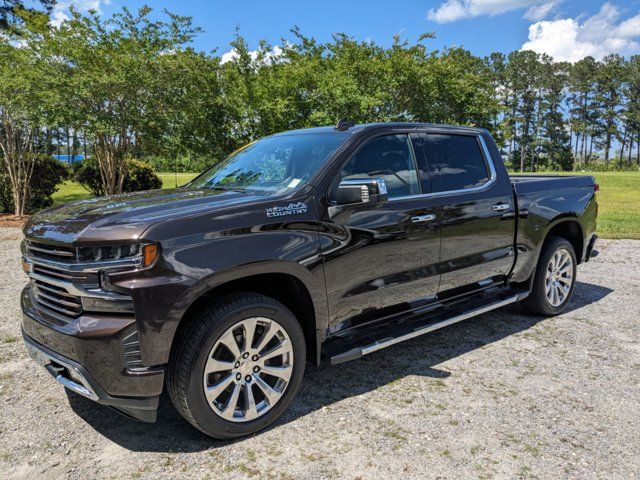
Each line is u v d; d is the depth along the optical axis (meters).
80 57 10.95
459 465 2.76
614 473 2.69
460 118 13.58
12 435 3.08
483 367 4.02
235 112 11.68
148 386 2.66
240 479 2.66
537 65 104.69
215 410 2.88
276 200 3.14
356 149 3.64
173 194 3.56
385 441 2.99
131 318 2.62
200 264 2.74
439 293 4.18
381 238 3.59
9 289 6.37
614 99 107.00
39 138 13.91
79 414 3.33
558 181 5.24
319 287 3.26
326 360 3.37
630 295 6.04
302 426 3.16
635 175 48.28
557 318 5.22
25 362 4.13
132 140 12.80
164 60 11.08
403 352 4.34
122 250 2.62
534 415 3.28
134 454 2.88
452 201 4.11
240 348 2.97
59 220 3.00
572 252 5.32
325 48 13.11
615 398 3.51
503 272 4.69
